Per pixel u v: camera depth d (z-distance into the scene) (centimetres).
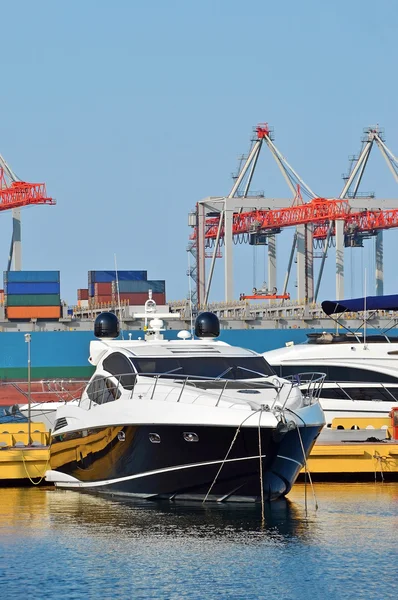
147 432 4659
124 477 4884
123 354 5000
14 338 15312
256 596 3456
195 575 3672
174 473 4688
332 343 6888
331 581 3597
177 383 4800
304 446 4681
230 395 4656
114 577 3653
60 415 5325
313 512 4616
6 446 5753
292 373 6725
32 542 4119
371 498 4991
